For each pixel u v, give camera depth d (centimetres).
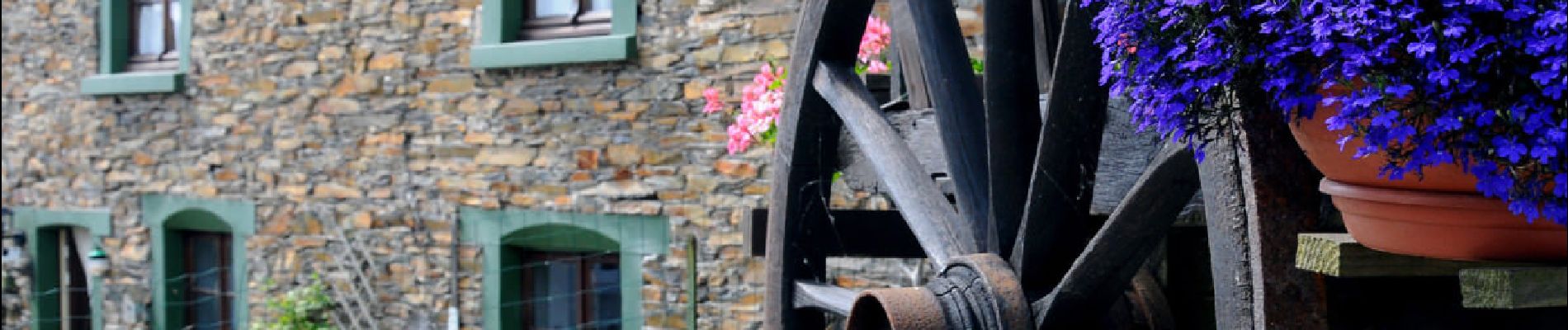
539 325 786
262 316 874
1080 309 295
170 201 919
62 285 1008
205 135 898
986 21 313
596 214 740
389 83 812
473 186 784
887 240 441
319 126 843
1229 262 244
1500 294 203
